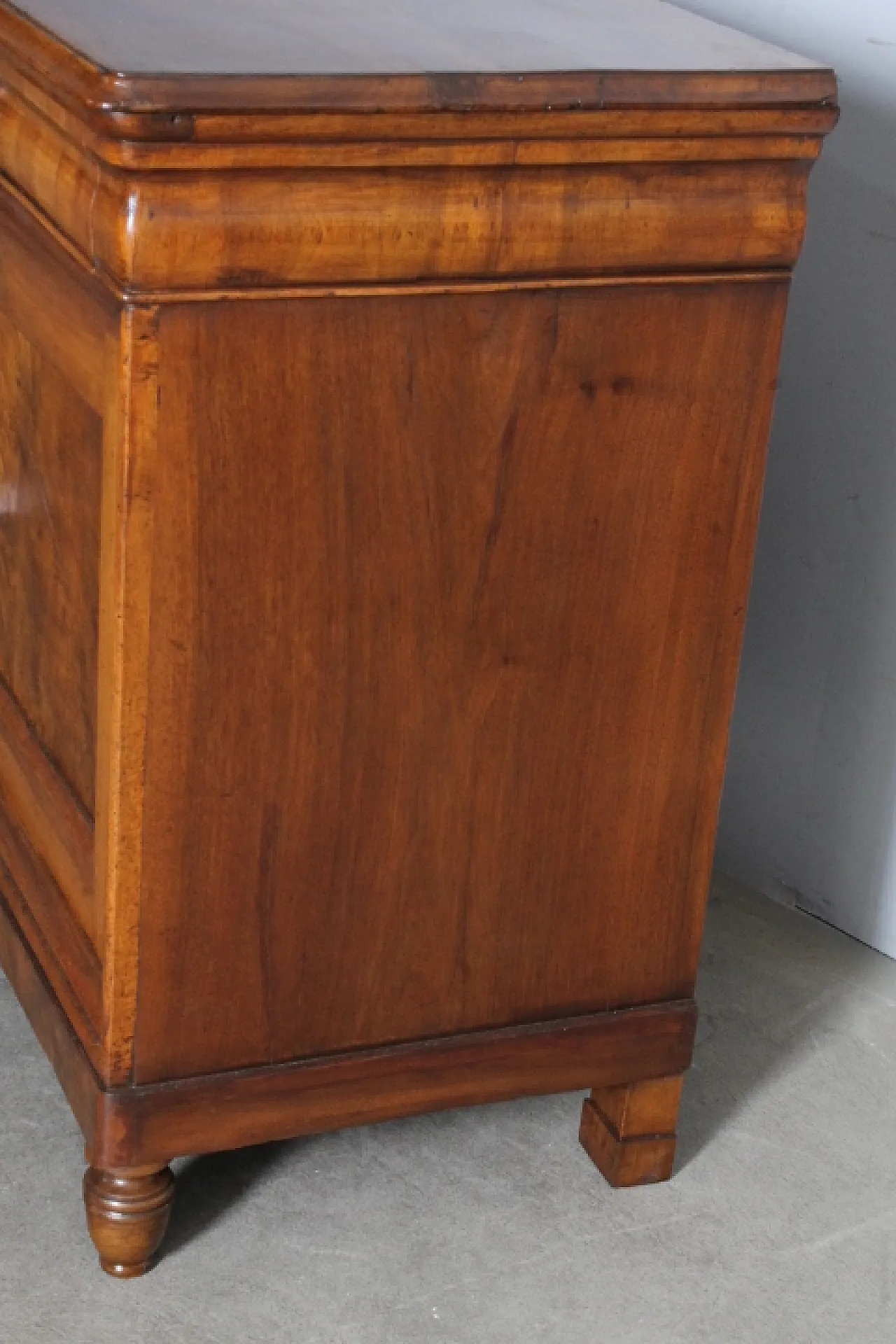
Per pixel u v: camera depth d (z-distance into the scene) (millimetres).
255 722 1181
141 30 1094
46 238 1171
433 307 1108
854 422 1705
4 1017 1582
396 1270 1352
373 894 1269
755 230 1158
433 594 1190
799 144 1146
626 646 1260
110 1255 1309
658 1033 1397
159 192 1017
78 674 1268
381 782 1235
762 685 1860
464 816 1271
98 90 988
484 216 1091
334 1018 1298
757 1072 1618
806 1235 1427
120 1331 1276
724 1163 1498
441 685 1222
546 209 1104
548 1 1329
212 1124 1279
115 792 1164
